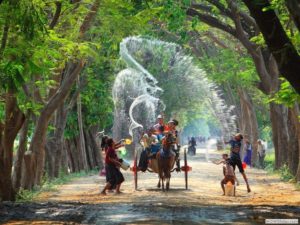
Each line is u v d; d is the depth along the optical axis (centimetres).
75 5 5438
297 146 7950
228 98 14312
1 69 3831
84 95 9856
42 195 5766
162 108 12044
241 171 5850
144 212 3659
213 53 12812
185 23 9519
